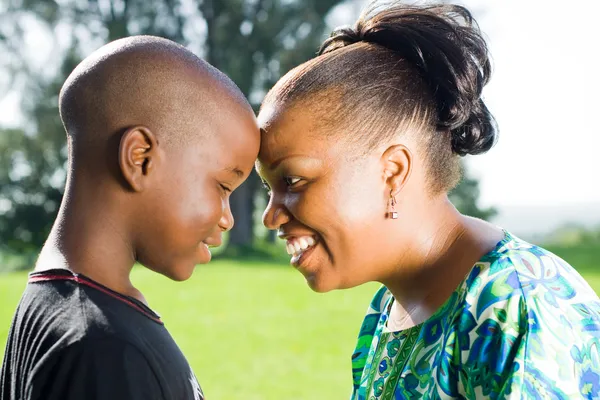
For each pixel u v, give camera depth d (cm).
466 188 1964
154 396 117
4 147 1916
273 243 2117
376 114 150
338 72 154
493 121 163
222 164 135
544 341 131
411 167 151
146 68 130
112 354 114
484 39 162
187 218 131
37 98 1947
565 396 129
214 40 1866
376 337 176
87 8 1931
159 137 129
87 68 133
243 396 471
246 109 142
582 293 143
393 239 154
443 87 153
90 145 129
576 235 1878
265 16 1855
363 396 170
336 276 157
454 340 139
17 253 1923
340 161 150
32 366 117
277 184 158
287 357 577
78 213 128
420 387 146
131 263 132
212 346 619
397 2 166
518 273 139
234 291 926
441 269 155
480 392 134
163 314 771
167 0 1898
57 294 121
